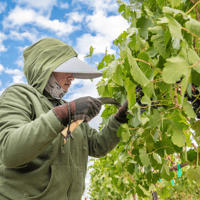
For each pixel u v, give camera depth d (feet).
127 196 10.07
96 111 3.45
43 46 4.22
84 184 4.27
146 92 3.10
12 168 3.40
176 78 2.08
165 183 8.67
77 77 4.83
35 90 3.97
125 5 3.76
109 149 4.87
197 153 3.52
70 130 3.29
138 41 3.39
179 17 2.75
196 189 18.97
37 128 3.01
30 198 3.31
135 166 5.98
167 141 4.09
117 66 3.21
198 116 3.40
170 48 2.92
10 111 3.43
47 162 3.51
